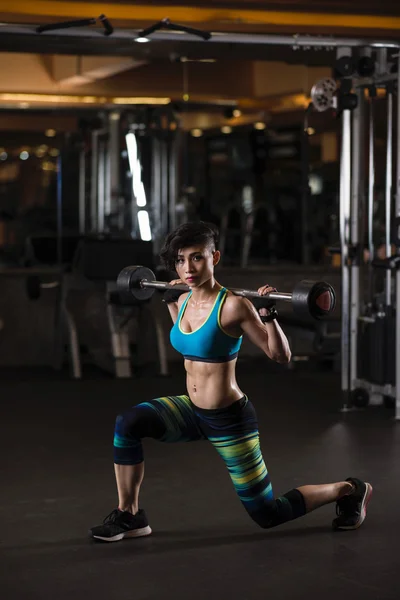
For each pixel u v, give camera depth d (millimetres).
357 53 6555
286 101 10250
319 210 10391
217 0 7207
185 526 3729
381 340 6203
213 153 10336
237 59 8648
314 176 10352
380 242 9594
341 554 3369
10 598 2949
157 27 5832
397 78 6039
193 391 3350
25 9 7191
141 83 10047
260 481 3365
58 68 9883
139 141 10172
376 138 9680
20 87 9914
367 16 7863
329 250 6438
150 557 3348
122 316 7980
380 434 5559
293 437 5473
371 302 6422
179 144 10227
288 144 10391
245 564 3266
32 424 5898
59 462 4887
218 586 3047
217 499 4133
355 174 6398
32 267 10164
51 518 3859
